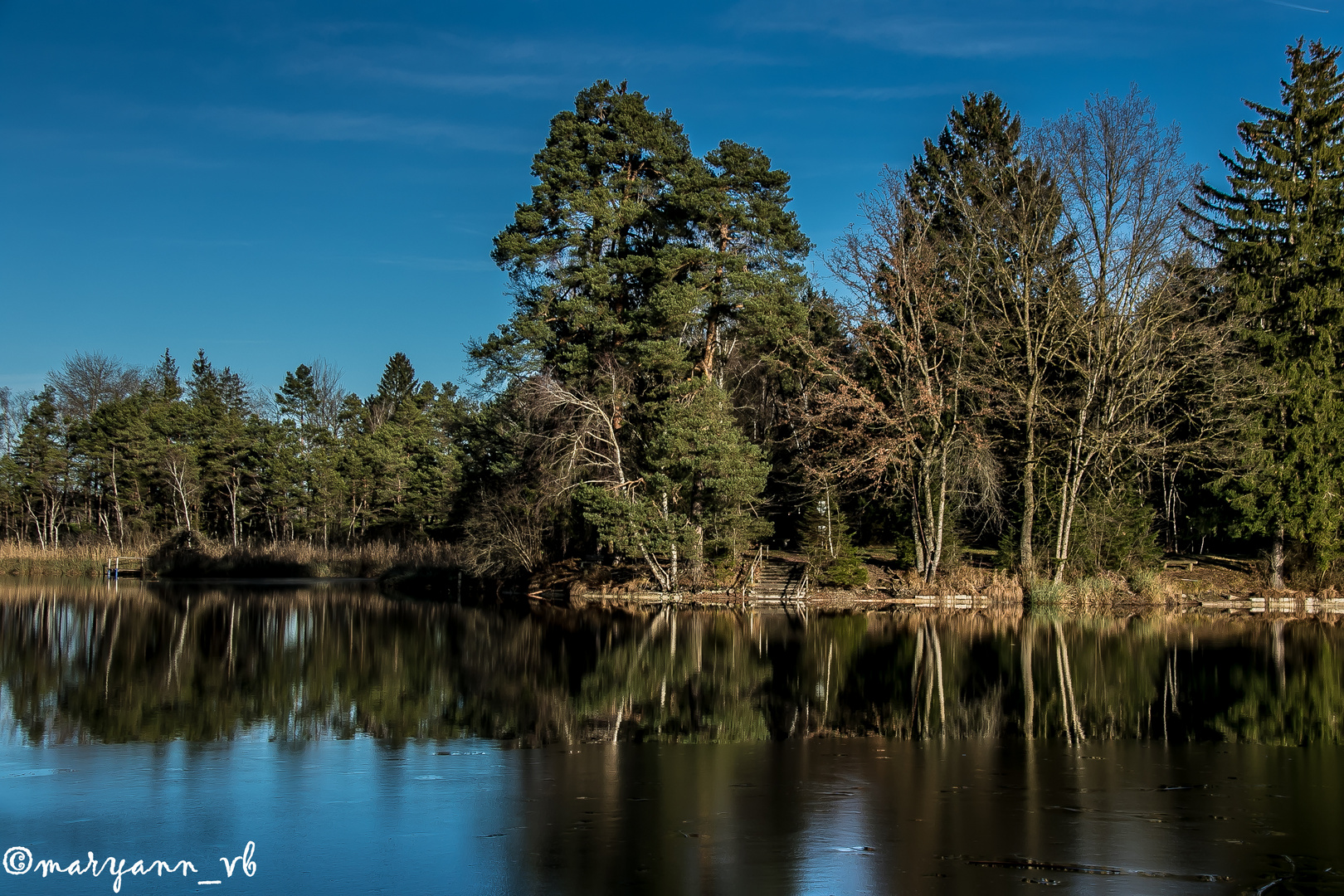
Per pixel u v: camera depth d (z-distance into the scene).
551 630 29.00
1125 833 9.38
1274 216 36.59
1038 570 37.41
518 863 8.63
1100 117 33.69
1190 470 38.97
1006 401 36.47
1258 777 11.51
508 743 13.39
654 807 10.23
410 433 78.12
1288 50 36.69
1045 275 36.06
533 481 40.69
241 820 9.85
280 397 98.94
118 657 22.72
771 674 19.88
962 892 7.95
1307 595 35.81
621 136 41.59
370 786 11.09
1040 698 16.91
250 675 19.88
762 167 40.25
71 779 11.37
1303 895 7.89
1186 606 35.66
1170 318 34.19
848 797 10.60
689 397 37.69
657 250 39.59
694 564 39.56
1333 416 34.53
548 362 40.47
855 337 38.69
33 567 60.16
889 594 37.81
